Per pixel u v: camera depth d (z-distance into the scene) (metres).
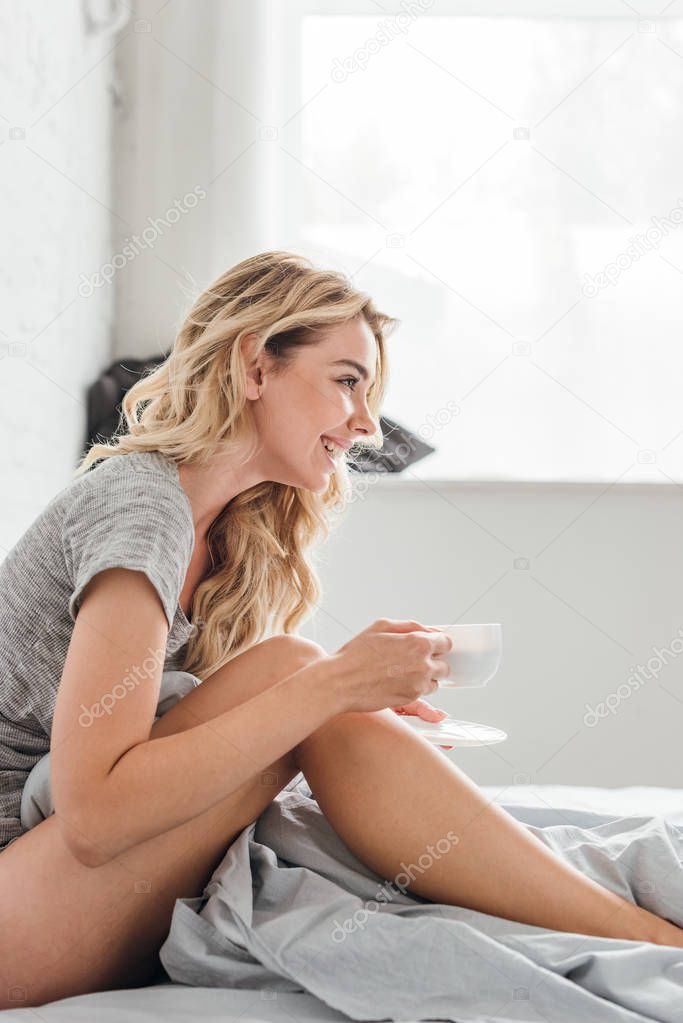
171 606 0.89
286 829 0.96
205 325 1.12
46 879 0.83
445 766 0.91
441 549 2.43
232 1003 0.79
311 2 2.59
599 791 1.49
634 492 2.43
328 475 1.14
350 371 1.10
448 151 2.59
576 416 2.55
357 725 0.92
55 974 0.85
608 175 2.58
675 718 2.40
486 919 0.85
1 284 1.62
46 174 1.88
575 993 0.76
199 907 0.88
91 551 0.89
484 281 2.58
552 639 2.42
